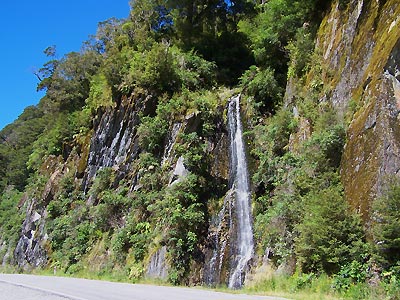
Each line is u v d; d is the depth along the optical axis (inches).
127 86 1250.6
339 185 591.5
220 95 1130.0
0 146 3191.4
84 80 1834.4
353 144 589.3
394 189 461.7
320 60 820.0
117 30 1681.8
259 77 1021.8
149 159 1058.7
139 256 892.0
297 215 635.5
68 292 507.2
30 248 1505.9
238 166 946.1
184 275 803.4
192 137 978.7
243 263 775.7
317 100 771.4
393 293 420.8
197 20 1509.6
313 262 552.7
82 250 1128.8
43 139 2017.7
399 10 594.6
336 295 475.8
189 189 906.7
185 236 845.2
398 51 553.6
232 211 869.2
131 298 444.8
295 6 960.3
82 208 1256.2
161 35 1491.1
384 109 543.8
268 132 875.4
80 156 1492.4
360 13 709.9
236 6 1481.3
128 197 1066.1
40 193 1624.0
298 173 682.8
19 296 470.9
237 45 1437.0
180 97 1108.5
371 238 495.2
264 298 453.7
